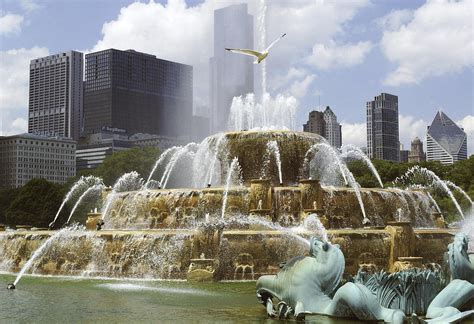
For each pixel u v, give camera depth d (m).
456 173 75.12
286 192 32.47
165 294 21.91
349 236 28.16
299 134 39.19
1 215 107.44
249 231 27.95
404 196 36.44
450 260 16.09
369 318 14.69
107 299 20.52
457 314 14.45
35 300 20.31
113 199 37.41
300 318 15.41
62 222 88.19
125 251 29.30
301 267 16.31
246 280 27.06
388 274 16.06
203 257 27.22
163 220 34.41
